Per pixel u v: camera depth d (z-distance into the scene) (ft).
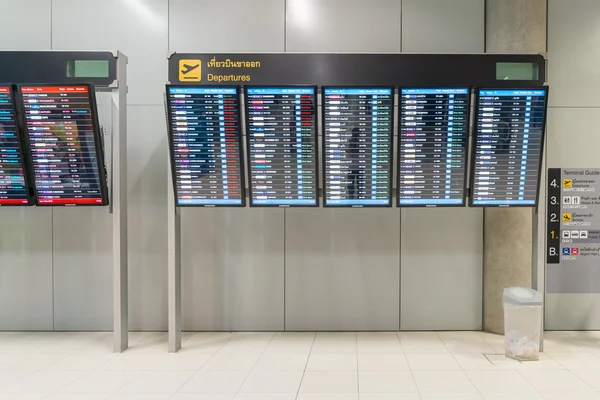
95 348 11.02
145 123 12.58
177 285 10.78
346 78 10.29
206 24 12.50
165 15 12.51
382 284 12.50
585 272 12.42
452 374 9.02
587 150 12.46
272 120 10.23
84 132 10.30
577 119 12.46
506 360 9.89
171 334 10.59
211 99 10.18
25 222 12.72
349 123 10.25
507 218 11.80
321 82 10.31
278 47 12.46
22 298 12.71
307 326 12.55
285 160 10.39
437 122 10.17
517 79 10.17
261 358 10.14
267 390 8.25
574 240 12.41
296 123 10.24
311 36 12.45
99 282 12.69
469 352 10.50
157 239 12.67
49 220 12.69
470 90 10.07
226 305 12.63
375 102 10.16
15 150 10.46
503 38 11.81
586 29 12.46
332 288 12.53
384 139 10.29
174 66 10.30
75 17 12.53
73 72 10.43
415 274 12.49
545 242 12.43
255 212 12.58
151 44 12.52
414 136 10.21
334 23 12.42
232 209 12.60
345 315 12.53
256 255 12.59
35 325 12.71
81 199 10.64
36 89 10.13
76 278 12.69
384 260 12.50
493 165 10.24
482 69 10.18
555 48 12.48
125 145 10.91
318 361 9.90
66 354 10.51
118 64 10.44
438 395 7.98
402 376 8.93
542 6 11.69
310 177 10.45
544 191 11.87
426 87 10.04
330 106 10.19
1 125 10.36
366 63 10.28
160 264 12.66
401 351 10.61
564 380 8.67
